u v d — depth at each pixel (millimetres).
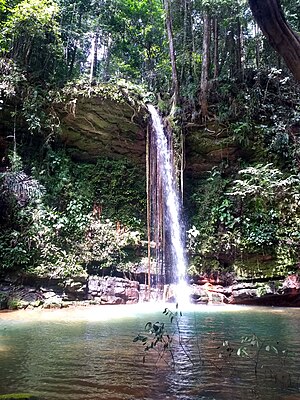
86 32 18016
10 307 10102
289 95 15547
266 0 2482
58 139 14586
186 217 14617
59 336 5977
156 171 14484
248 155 14938
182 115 14953
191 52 16891
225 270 13281
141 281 13109
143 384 3498
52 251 11953
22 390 3293
